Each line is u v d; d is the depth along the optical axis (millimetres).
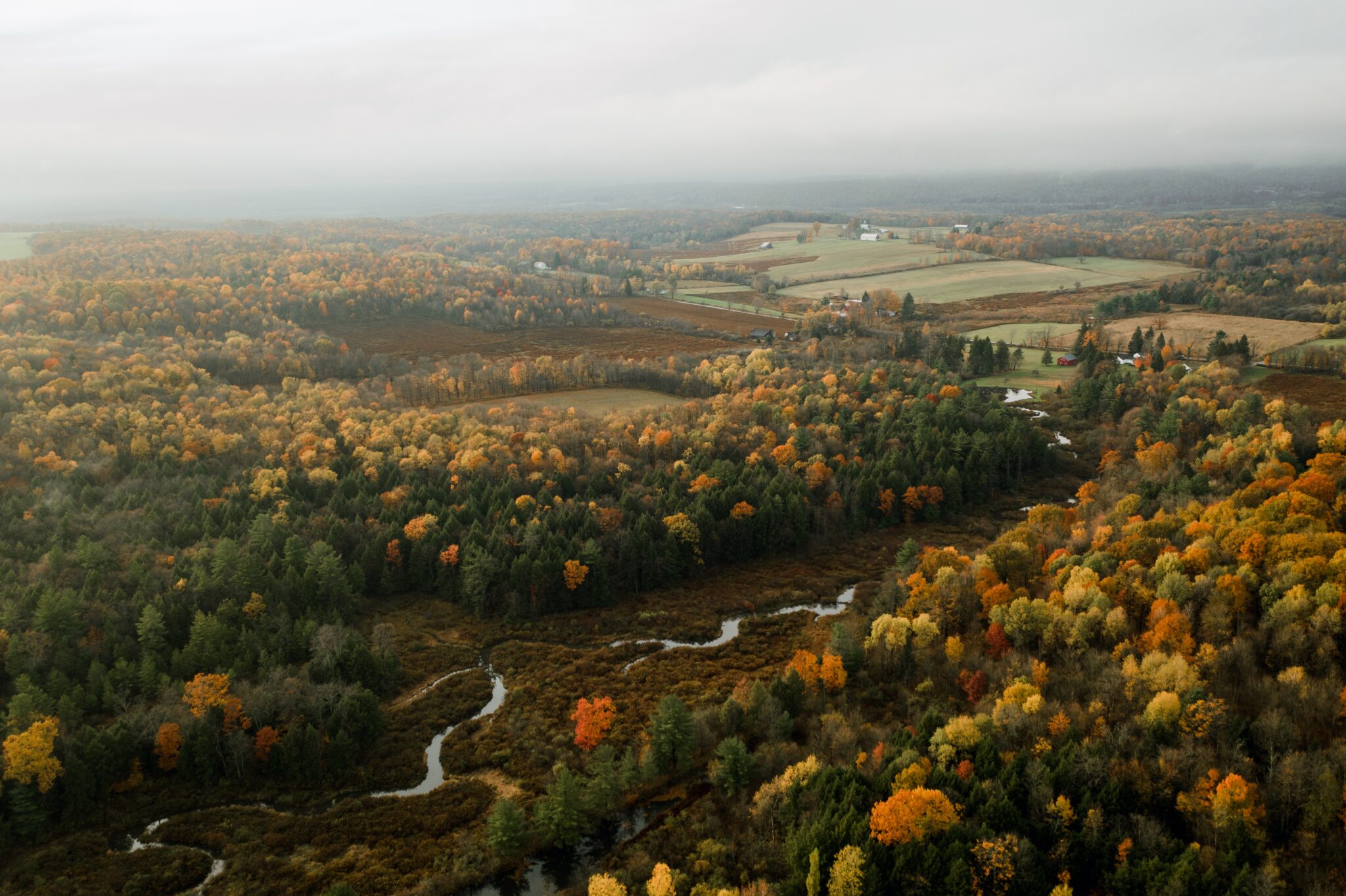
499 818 83188
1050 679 94000
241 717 98438
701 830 84062
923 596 114938
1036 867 67812
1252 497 121562
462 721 108500
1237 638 89688
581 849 85062
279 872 82562
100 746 91688
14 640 106750
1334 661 86188
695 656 122750
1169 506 133250
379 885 81000
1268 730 75000
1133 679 85875
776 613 136125
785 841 79500
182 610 118188
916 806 71562
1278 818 68812
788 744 92438
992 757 79250
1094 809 70375
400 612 136500
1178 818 71375
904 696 100875
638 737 102062
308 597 127812
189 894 80125
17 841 86312
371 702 104062
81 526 137750
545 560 135875
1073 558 115188
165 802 92438
